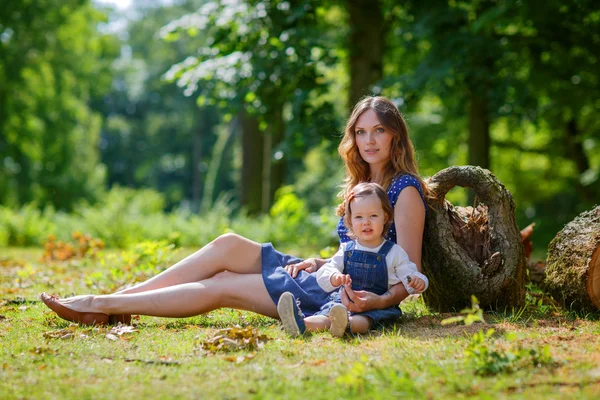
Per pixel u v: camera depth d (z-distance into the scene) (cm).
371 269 406
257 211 1692
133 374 306
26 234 1451
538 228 1939
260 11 1144
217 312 480
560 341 359
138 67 4919
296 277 426
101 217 1455
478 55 1148
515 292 448
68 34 2475
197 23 1217
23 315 475
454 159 2048
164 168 5116
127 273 672
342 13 1578
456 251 449
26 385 290
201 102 1166
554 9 1173
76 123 2805
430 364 311
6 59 2238
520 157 2130
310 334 388
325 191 2998
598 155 2106
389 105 452
